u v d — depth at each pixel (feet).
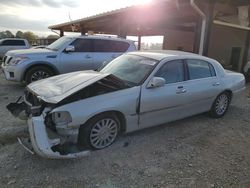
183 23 49.24
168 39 67.26
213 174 11.55
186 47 61.00
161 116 15.08
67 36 29.12
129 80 14.57
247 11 33.76
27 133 14.25
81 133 12.29
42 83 14.17
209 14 29.25
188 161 12.50
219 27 51.78
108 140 13.28
